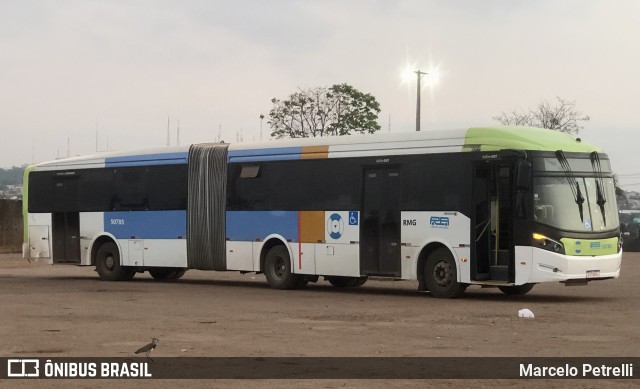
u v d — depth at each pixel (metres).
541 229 21.06
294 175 25.62
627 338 15.16
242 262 26.84
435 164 22.64
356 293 25.08
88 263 30.73
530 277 21.08
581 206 21.58
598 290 26.14
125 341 14.91
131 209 29.66
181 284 29.09
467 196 22.02
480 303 21.56
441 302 21.86
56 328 16.69
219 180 27.48
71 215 31.23
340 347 14.15
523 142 21.41
